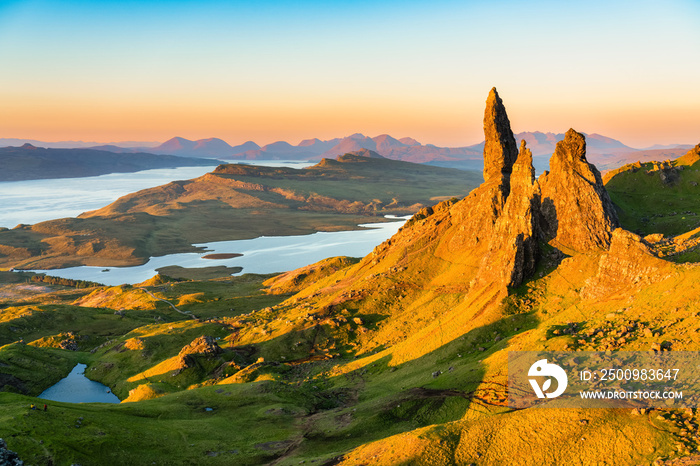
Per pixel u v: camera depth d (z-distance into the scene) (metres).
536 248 152.75
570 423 71.75
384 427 99.94
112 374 193.62
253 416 119.56
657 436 63.28
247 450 99.50
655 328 85.50
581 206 155.62
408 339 153.75
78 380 194.75
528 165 172.00
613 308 104.19
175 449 98.50
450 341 136.75
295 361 169.75
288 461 92.19
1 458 76.94
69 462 84.38
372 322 183.62
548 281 145.12
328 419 111.75
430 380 117.06
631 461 61.78
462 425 80.88
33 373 191.62
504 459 71.25
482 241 199.62
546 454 68.69
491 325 134.75
